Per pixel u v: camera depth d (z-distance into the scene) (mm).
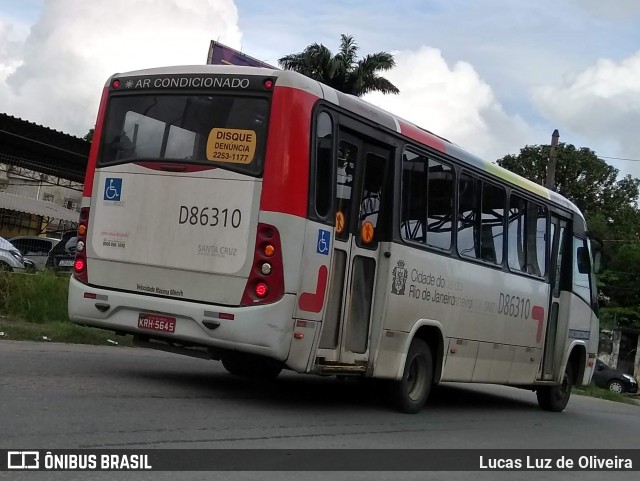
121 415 6461
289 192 7094
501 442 8195
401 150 8438
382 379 8406
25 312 12617
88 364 9117
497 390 15477
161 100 7773
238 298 7117
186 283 7340
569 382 12688
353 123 7793
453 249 9266
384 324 8141
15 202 33625
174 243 7438
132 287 7609
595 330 13141
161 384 8336
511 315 10562
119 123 7977
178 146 7582
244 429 6656
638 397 30281
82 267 7926
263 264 7055
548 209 11586
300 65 39406
